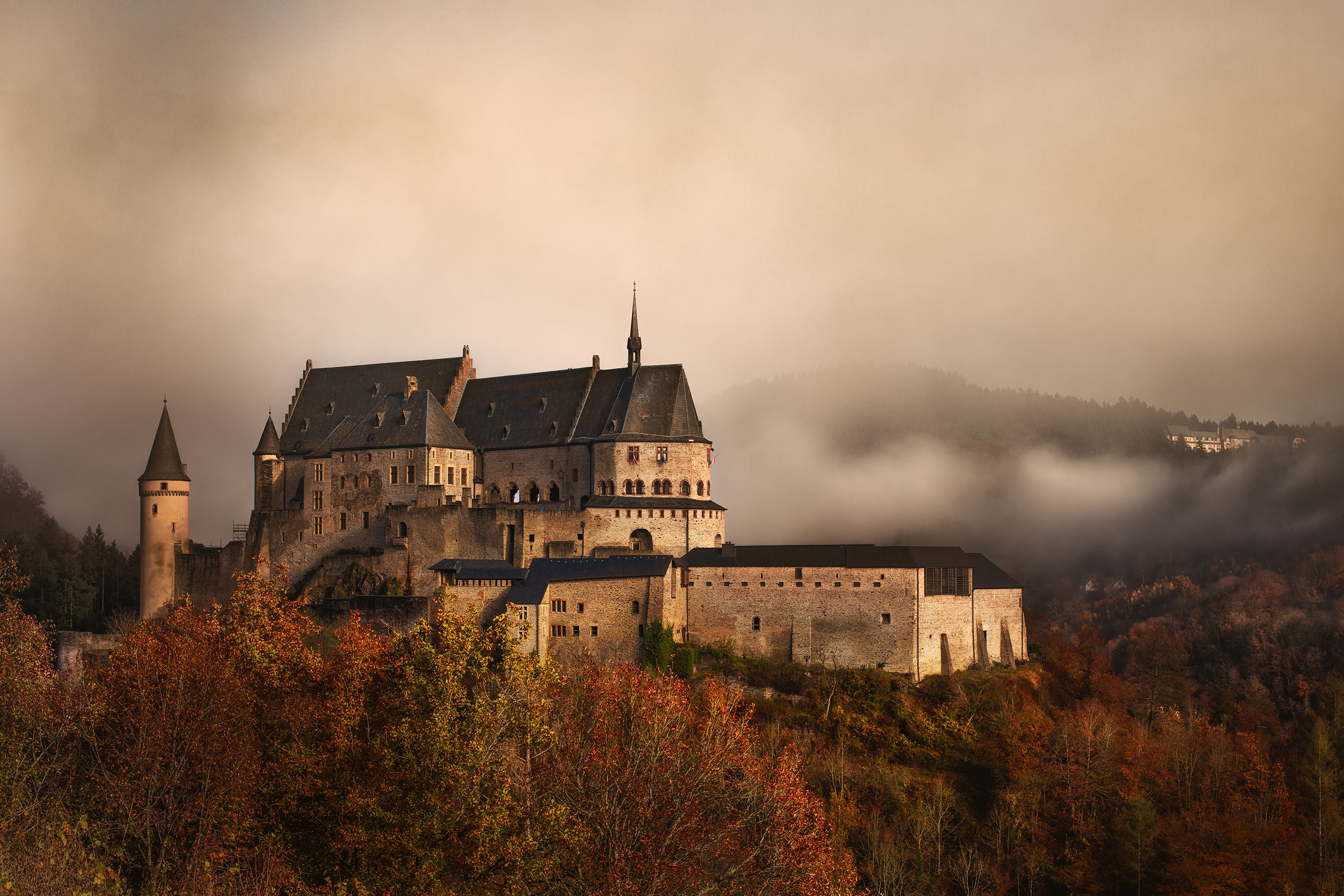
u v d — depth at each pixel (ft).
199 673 212.23
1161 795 362.94
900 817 320.70
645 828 198.59
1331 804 378.53
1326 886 332.39
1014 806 332.19
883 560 384.88
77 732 212.84
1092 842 329.11
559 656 385.91
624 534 423.64
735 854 209.46
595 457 453.17
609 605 381.81
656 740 219.82
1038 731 365.20
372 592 438.40
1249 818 357.82
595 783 205.77
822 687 371.15
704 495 453.99
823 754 344.49
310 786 195.52
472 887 182.09
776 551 395.14
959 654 394.73
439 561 435.12
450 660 194.90
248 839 192.44
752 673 376.89
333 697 208.74
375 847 181.27
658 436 449.06
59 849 172.86
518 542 417.69
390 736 190.08
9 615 249.34
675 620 388.57
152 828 192.13
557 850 188.14
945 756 355.36
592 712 244.83
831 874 226.79
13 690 213.05
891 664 380.37
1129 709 450.71
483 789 194.70
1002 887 308.81
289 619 251.60
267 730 214.07
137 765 193.88
